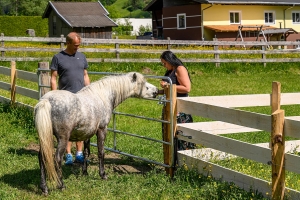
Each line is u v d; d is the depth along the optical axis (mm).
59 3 44938
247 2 35781
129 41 20969
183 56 23297
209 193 5973
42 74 9828
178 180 6547
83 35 43188
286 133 5344
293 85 18984
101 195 6223
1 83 12258
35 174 7129
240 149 5961
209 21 35469
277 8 38844
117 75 7047
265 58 23516
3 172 7203
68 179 6852
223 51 22750
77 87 7441
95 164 7930
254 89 17734
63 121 6047
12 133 9711
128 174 7180
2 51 19672
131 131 10383
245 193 5762
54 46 26797
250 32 36562
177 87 7230
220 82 19344
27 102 13523
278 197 5414
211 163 6449
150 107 13625
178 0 36812
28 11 88438
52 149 5906
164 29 38312
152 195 6207
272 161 5418
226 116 6184
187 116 7523
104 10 45188
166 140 7156
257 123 5734
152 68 21000
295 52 24234
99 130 6727
